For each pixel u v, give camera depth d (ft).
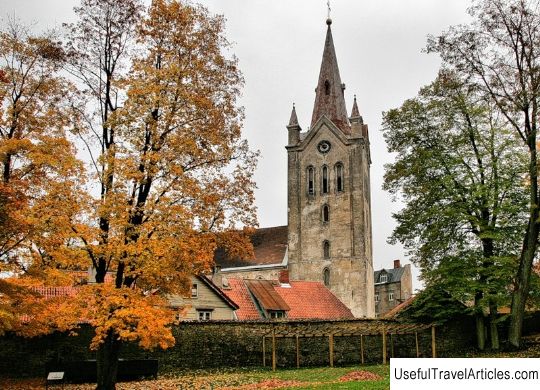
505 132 117.39
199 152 72.13
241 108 78.43
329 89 261.24
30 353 101.04
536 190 104.78
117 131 69.56
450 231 123.54
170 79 70.90
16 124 72.69
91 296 64.39
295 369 116.67
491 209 120.78
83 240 66.74
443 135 125.59
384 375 92.63
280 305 162.40
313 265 236.63
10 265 64.44
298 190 247.70
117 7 75.41
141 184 69.56
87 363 98.17
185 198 71.26
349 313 173.37
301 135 269.64
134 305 63.57
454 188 121.90
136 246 64.34
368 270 240.73
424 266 127.65
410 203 129.59
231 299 156.56
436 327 128.47
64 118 73.51
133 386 92.89
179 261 66.54
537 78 98.73
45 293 110.63
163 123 70.90
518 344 109.29
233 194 76.18
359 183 238.27
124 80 70.79
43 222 62.90
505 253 118.83
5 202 60.29
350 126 262.26
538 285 116.26
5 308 59.77
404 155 131.13
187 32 75.20
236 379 98.78
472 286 114.11
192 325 115.14
